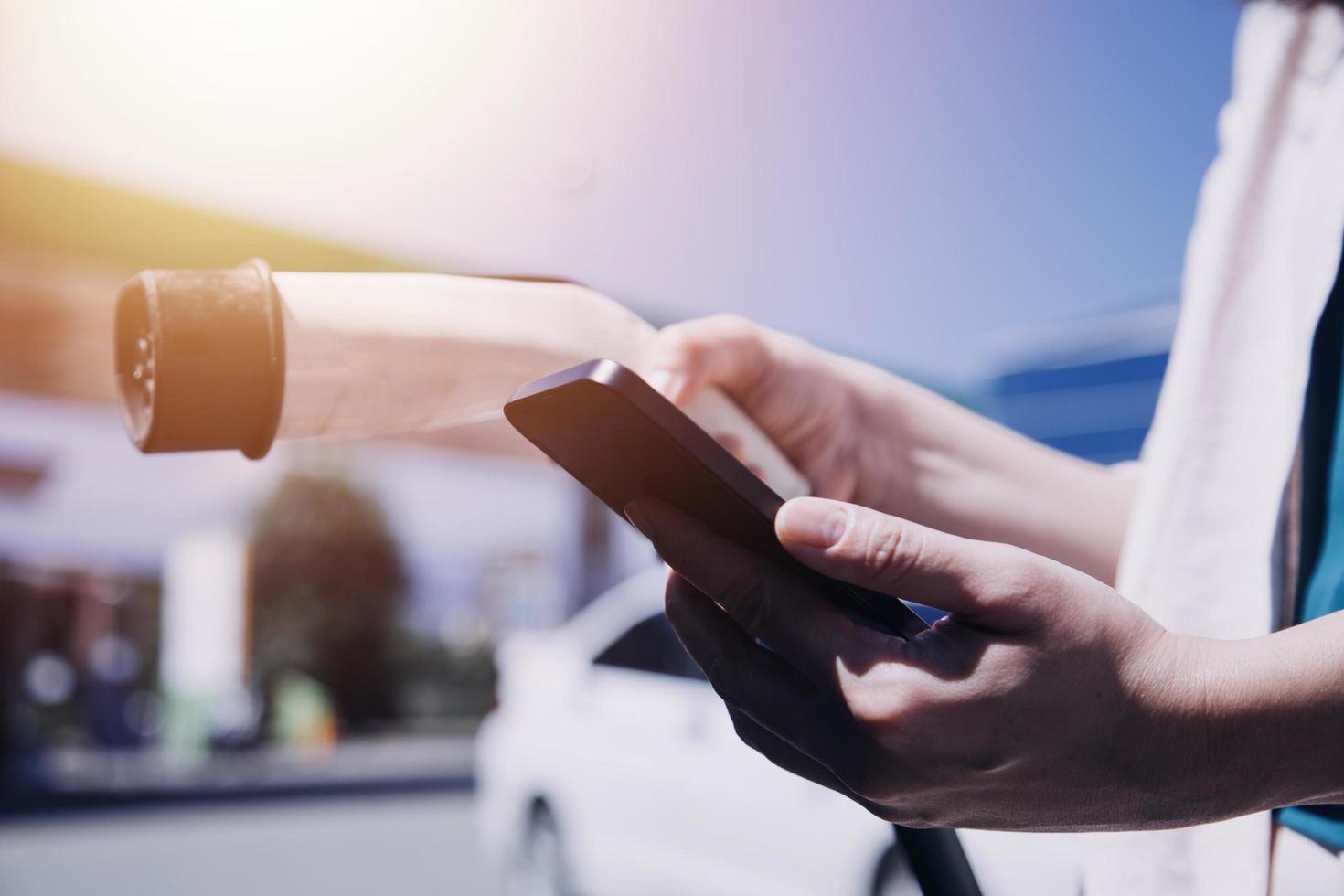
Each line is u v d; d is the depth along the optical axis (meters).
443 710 16.39
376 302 0.59
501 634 17.64
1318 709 0.47
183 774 11.49
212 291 0.55
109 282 8.56
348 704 15.78
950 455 0.87
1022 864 2.66
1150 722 0.47
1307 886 0.69
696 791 3.79
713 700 3.90
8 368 10.26
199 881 6.13
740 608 0.51
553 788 4.51
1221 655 0.49
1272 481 0.73
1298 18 0.77
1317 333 0.74
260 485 16.33
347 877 6.21
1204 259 0.79
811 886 3.31
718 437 0.77
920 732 0.48
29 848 7.32
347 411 0.60
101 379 10.81
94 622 15.96
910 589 0.47
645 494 0.51
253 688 15.14
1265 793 0.49
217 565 13.20
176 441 0.55
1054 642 0.47
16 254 7.86
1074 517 0.88
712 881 3.66
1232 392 0.76
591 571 16.42
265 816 8.68
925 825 0.55
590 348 0.68
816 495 0.84
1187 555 0.76
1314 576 0.72
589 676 4.59
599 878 4.21
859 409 0.83
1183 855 0.73
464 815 8.55
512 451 11.59
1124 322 6.19
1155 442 0.80
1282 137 0.77
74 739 13.02
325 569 15.88
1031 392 6.52
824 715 0.51
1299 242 0.73
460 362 0.62
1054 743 0.47
